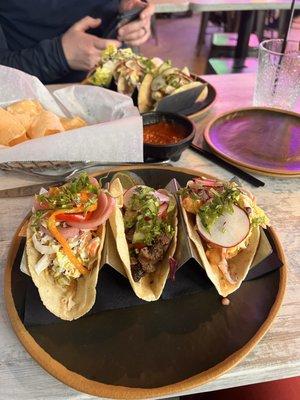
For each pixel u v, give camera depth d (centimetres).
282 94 54
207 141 45
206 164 44
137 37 68
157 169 39
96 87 50
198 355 25
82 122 48
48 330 26
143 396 23
